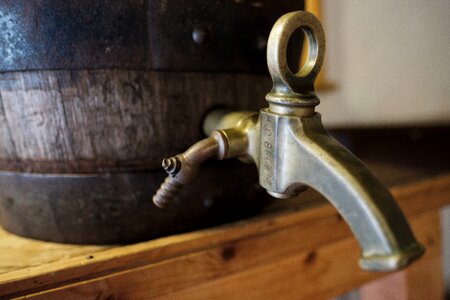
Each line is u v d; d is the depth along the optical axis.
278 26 0.24
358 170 0.22
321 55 0.26
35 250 0.34
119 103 0.30
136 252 0.32
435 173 0.54
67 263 0.31
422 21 0.85
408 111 0.89
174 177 0.28
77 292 0.31
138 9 0.29
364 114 0.87
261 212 0.40
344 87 0.85
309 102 0.25
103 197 0.32
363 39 0.84
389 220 0.20
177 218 0.34
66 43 0.29
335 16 0.81
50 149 0.31
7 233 0.38
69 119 0.31
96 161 0.31
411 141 0.82
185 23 0.30
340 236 0.44
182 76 0.31
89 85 0.30
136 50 0.29
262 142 0.27
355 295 0.86
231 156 0.29
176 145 0.32
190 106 0.32
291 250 0.41
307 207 0.42
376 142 0.81
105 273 0.32
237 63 0.33
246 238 0.38
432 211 0.52
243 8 0.32
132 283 0.33
